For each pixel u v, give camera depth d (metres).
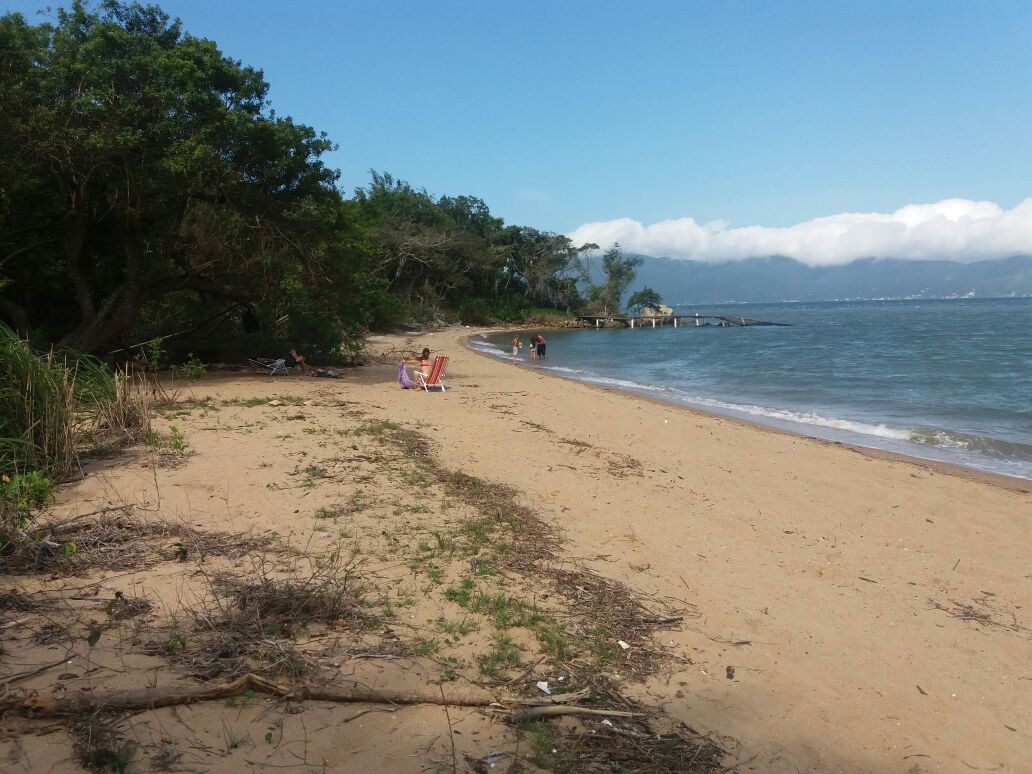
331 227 17.80
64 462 6.71
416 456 8.89
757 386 22.41
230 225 15.80
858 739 3.57
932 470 10.48
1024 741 3.72
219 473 7.23
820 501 8.38
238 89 16.42
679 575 5.68
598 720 3.38
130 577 4.52
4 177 13.19
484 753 3.01
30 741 2.74
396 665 3.67
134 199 14.90
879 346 40.41
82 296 15.23
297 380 16.97
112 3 16.47
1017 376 23.75
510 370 24.67
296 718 3.12
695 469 9.72
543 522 6.68
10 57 13.16
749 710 3.71
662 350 41.22
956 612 5.41
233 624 3.88
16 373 6.65
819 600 5.43
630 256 90.31
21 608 3.92
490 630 4.25
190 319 20.00
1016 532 7.45
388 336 45.31
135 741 2.81
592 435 11.85
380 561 5.23
